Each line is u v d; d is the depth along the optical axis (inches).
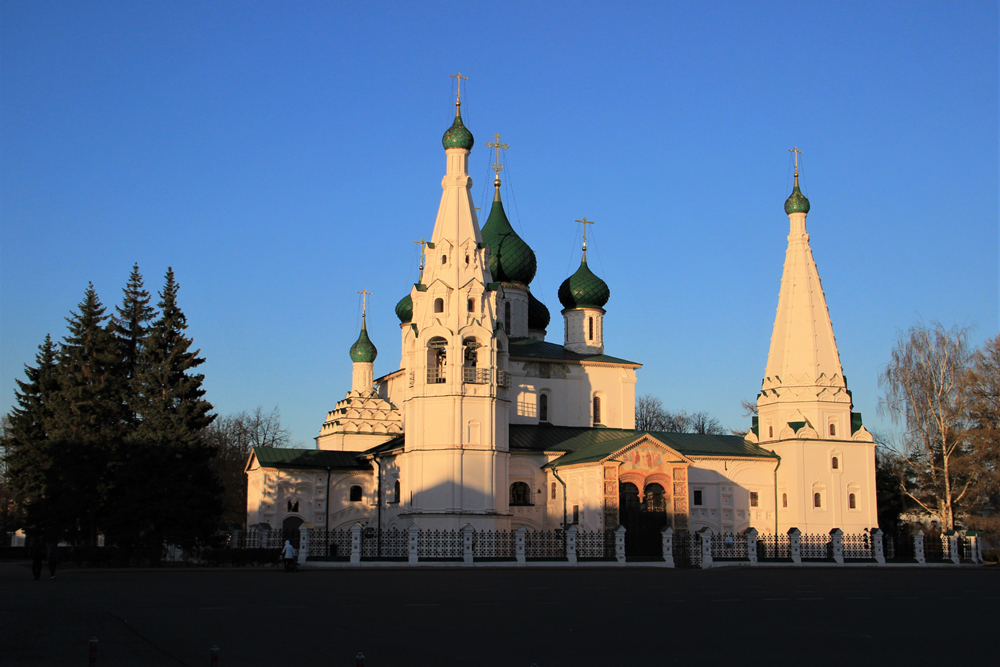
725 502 3272.6
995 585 1940.2
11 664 811.4
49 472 2689.5
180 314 2827.3
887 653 906.1
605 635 1011.3
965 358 3316.9
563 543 2768.2
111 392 2859.3
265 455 3422.7
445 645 927.7
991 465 3181.6
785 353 3422.7
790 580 2039.9
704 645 944.3
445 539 2571.4
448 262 2984.7
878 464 3779.5
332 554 3353.8
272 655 860.6
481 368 2920.8
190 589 1647.4
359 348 4205.2
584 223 3676.2
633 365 3486.7
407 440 2955.2
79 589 1647.4
